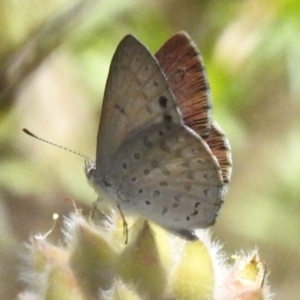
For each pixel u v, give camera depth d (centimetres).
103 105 37
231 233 43
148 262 36
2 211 42
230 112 42
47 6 41
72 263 36
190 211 37
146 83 37
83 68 42
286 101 42
